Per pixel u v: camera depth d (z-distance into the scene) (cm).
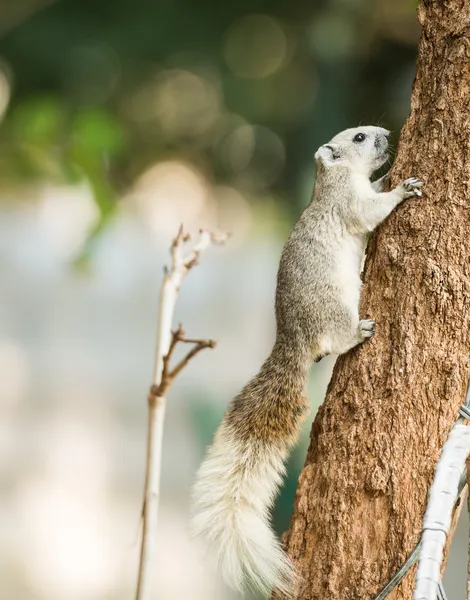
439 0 602
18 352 3538
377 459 561
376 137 810
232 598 1150
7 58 2155
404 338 571
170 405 2394
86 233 1052
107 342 3897
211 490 673
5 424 2156
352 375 589
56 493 1633
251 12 2234
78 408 2403
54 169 1042
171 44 2264
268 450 694
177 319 4031
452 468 480
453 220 572
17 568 1301
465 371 555
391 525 552
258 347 3647
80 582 1255
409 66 1761
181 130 2584
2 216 3816
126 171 2534
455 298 562
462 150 577
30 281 3956
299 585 574
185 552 1384
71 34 2172
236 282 4041
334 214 748
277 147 2553
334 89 1806
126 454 1931
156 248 3984
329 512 570
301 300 724
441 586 464
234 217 3284
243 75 2438
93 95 2261
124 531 1470
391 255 591
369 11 1747
